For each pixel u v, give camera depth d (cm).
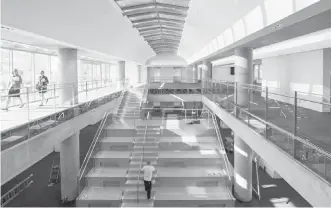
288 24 462
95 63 1989
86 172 801
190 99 1823
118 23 930
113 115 1197
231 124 686
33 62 1078
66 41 700
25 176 1057
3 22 434
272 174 1043
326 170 287
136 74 2412
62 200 830
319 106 594
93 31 799
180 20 1052
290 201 848
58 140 578
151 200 705
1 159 365
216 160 866
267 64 1421
